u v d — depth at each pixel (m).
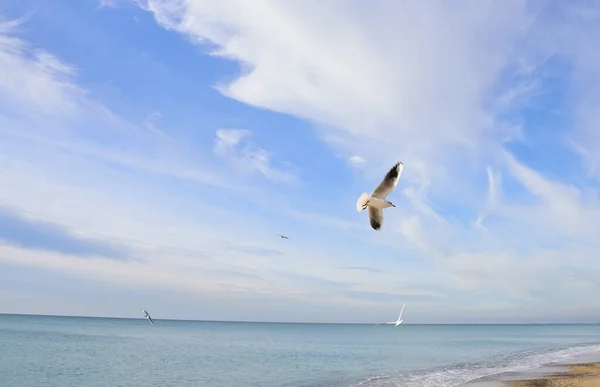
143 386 33.22
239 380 35.66
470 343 92.81
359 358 54.91
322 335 149.62
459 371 39.22
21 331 116.75
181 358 53.69
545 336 136.88
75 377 37.62
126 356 55.19
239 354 60.41
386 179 13.32
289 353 62.97
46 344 73.56
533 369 39.69
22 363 46.75
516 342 96.19
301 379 35.72
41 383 34.66
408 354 61.06
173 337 107.88
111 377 37.53
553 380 31.98
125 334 118.19
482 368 41.38
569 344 84.75
